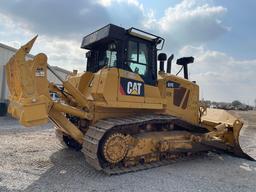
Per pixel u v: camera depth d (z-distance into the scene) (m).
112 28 6.20
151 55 7.04
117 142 5.79
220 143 7.75
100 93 5.89
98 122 6.08
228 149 8.02
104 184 5.09
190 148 7.11
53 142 8.74
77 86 6.86
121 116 6.60
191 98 7.75
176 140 6.88
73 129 6.11
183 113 7.50
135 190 4.83
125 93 6.18
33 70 5.50
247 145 10.49
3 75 17.25
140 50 6.80
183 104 7.52
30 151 7.44
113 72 6.02
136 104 6.34
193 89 7.83
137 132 6.50
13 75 5.63
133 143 6.10
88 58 7.72
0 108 16.23
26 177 5.33
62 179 5.30
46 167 6.06
